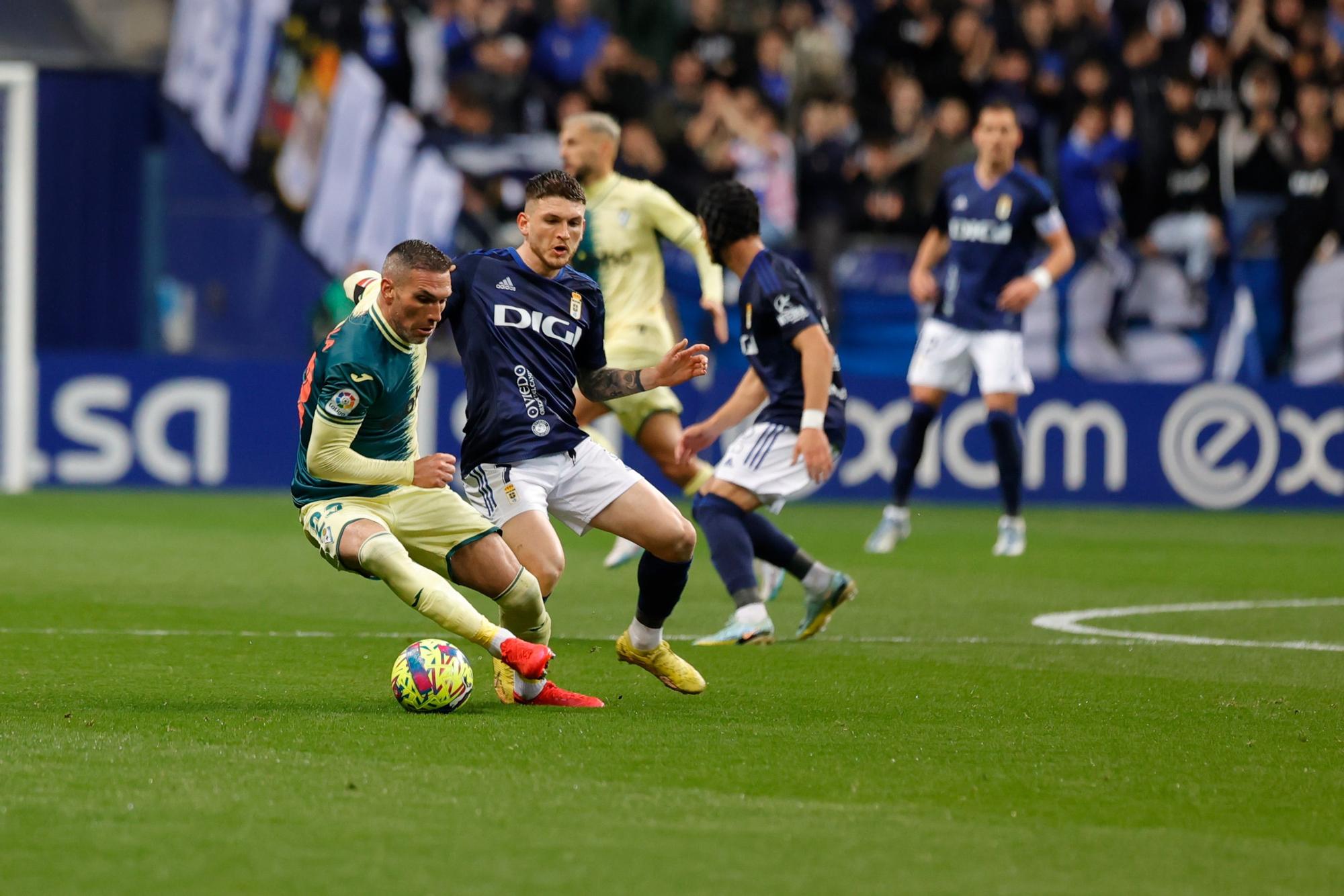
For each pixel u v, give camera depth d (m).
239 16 55.53
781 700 19.27
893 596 30.62
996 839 12.77
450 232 55.78
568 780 14.53
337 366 17.52
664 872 11.62
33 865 11.57
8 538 38.22
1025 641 24.86
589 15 56.34
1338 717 18.56
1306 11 60.00
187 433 52.12
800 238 55.75
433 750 15.74
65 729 16.52
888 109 57.19
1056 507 53.56
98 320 56.34
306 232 55.97
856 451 53.44
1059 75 57.16
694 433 24.31
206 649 22.72
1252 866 12.14
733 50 56.22
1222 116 57.72
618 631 25.42
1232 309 57.75
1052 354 56.88
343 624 25.62
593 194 29.44
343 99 55.72
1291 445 54.84
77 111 55.66
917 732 17.23
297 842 12.23
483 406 19.52
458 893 11.08
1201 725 17.89
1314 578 34.62
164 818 12.88
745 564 23.97
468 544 18.34
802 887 11.38
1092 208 56.28
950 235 37.69
